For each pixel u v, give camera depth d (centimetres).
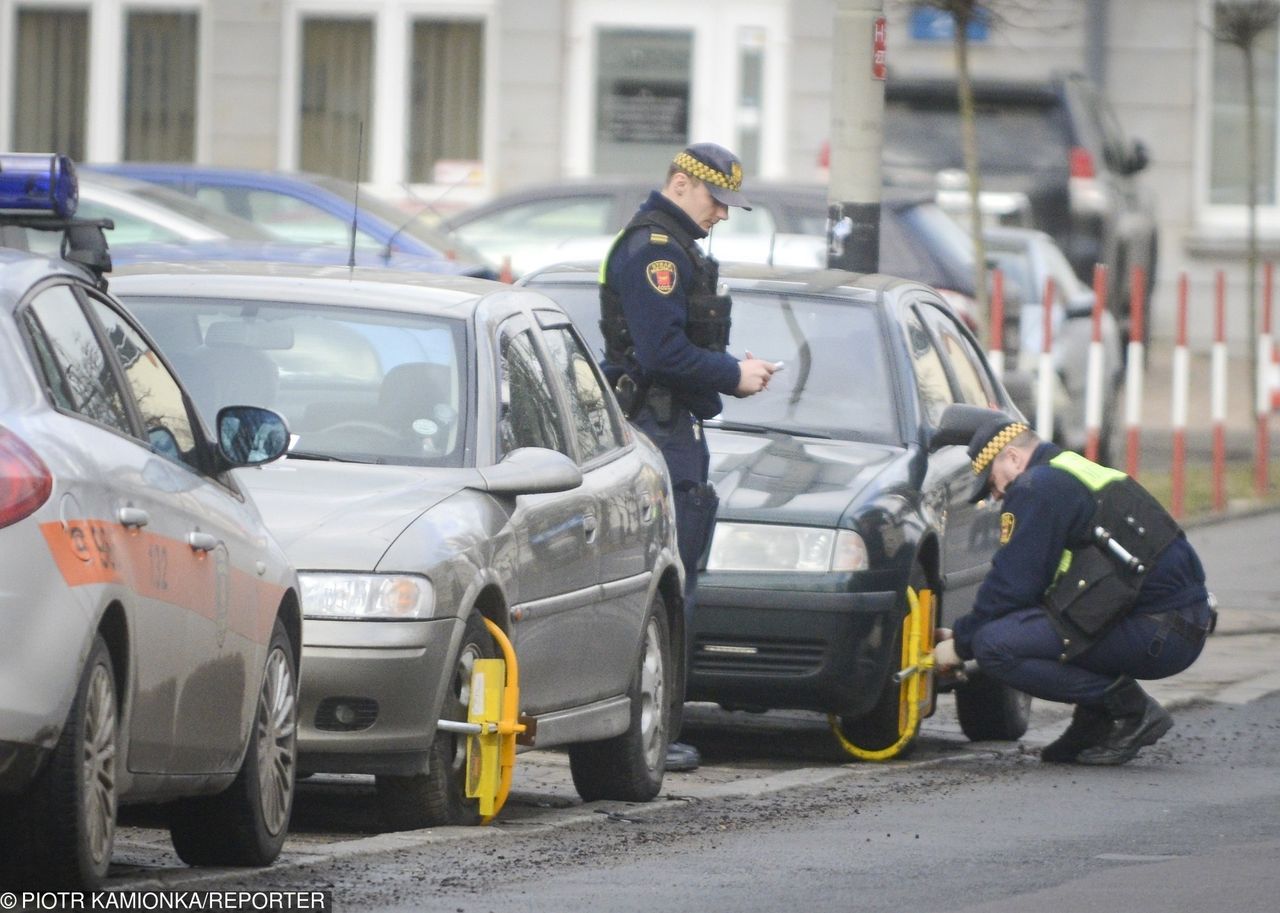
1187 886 2425
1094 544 3616
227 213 6544
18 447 1961
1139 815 3016
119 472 2095
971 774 3484
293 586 2505
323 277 3184
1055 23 10262
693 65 10112
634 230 3438
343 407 2945
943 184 8588
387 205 7062
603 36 10169
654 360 3397
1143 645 3597
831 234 4634
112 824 2066
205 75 10350
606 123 10194
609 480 3155
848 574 3481
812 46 10025
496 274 6084
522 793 3291
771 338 3916
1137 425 6812
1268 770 3534
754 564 3494
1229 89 10550
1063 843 2753
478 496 2802
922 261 6738
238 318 3064
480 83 10281
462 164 10300
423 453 2880
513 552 2814
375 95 10306
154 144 10425
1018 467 3694
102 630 2025
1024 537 3631
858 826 2900
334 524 2645
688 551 3438
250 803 2389
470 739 2736
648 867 2536
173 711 2167
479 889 2355
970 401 4184
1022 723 4062
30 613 1928
